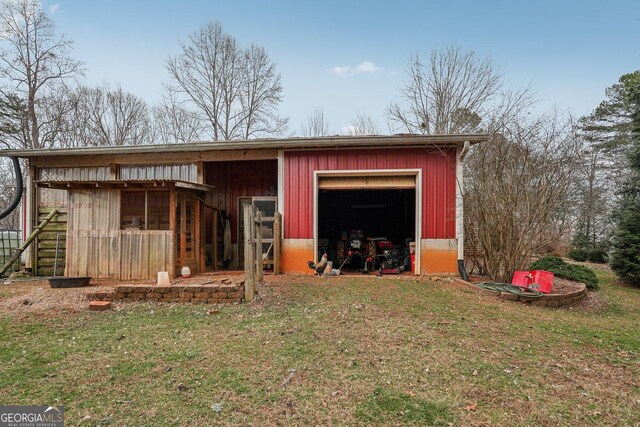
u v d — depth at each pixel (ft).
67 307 17.52
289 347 12.46
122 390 9.34
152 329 14.44
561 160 25.32
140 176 30.58
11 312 16.72
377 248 33.81
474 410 8.65
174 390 9.36
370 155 27.89
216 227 32.65
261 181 34.58
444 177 27.32
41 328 14.49
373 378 10.21
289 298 19.53
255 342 12.91
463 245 27.02
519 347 13.09
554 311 19.57
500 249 25.49
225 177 34.88
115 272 24.59
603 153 65.05
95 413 8.22
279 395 9.17
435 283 24.48
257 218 22.07
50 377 10.04
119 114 81.76
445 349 12.59
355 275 27.73
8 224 70.79
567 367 11.41
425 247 27.30
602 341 14.14
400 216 44.47
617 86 66.74
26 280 26.50
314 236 28.04
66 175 31.27
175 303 18.56
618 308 22.16
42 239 30.04
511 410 8.70
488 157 26.50
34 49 61.57
